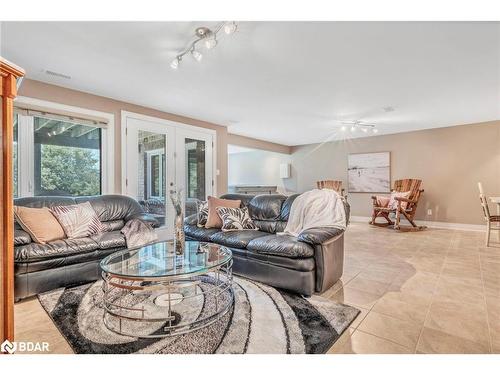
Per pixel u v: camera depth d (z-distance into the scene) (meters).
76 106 3.52
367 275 2.77
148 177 4.32
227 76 3.09
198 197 5.06
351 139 7.07
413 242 4.33
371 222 6.18
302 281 2.22
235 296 2.22
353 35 2.24
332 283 2.45
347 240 4.50
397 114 4.71
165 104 4.16
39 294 2.26
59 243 2.41
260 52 2.53
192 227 3.28
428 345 1.57
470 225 5.45
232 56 2.60
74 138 3.62
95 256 2.59
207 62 2.73
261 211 3.28
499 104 4.12
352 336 1.66
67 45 2.39
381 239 4.57
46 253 2.27
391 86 3.40
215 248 2.41
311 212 2.76
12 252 0.95
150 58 2.64
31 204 2.79
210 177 5.29
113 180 3.89
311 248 2.26
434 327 1.76
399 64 2.78
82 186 3.70
